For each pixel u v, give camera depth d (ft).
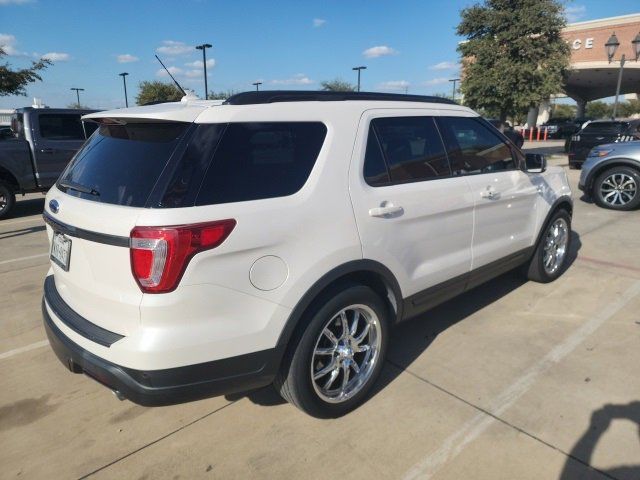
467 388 10.19
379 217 9.15
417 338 12.46
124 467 8.17
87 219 7.45
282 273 7.77
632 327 12.82
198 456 8.39
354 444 8.60
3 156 28.25
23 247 22.18
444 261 11.03
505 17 51.83
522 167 13.56
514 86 52.85
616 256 18.98
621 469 7.88
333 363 9.01
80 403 9.95
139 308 6.91
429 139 10.80
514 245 13.60
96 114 8.84
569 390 10.03
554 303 14.46
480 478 7.78
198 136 7.38
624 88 179.63
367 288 9.12
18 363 11.53
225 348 7.34
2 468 8.16
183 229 6.79
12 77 48.01
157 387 7.03
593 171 28.35
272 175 7.91
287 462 8.20
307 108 8.59
